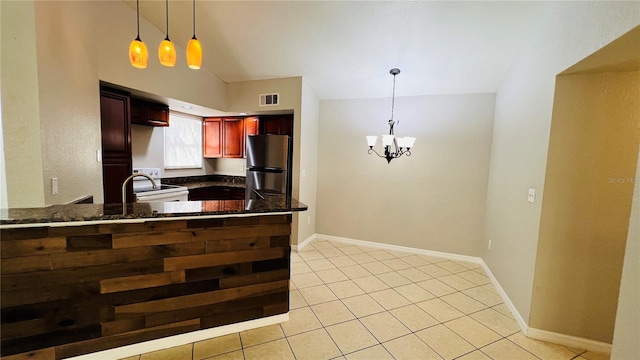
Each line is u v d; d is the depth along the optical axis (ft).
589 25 5.25
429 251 12.96
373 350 6.36
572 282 6.66
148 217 5.46
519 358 6.27
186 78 11.23
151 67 9.70
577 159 6.45
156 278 5.88
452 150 12.30
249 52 10.92
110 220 5.21
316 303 8.41
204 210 6.06
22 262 4.92
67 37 6.57
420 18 8.22
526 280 7.37
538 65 7.38
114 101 9.23
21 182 5.70
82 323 5.41
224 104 13.66
